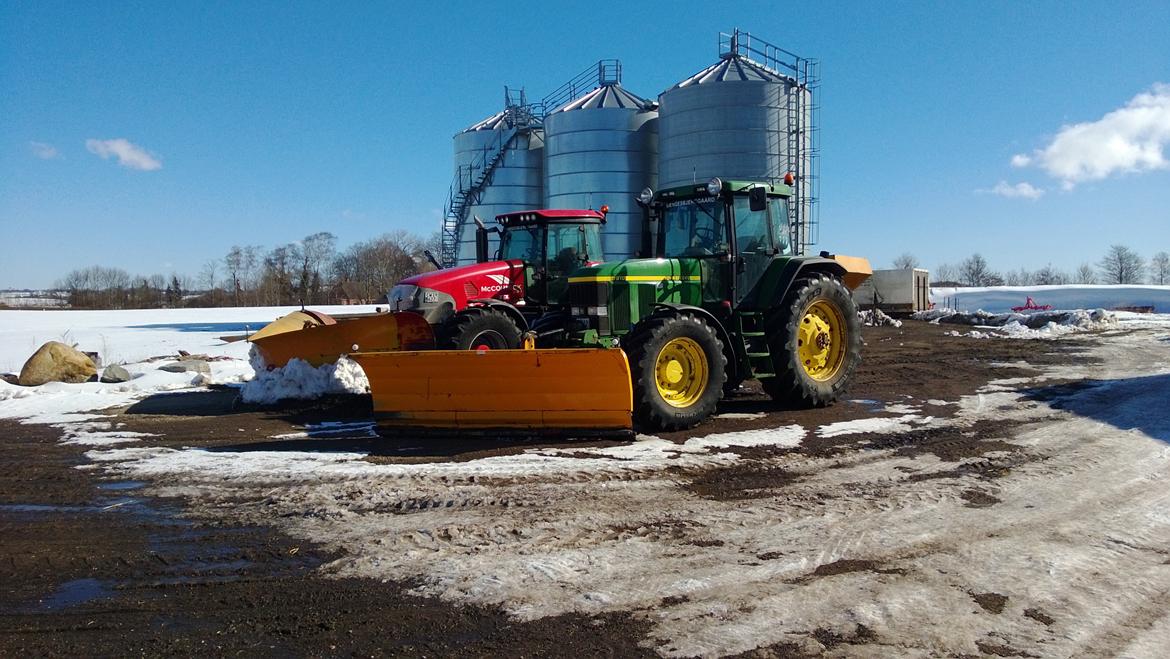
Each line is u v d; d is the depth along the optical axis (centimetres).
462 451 707
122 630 368
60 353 1332
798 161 2130
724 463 644
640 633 349
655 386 762
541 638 347
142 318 3838
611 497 554
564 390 728
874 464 634
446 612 376
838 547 446
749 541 459
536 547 456
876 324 2180
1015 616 357
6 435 877
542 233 1155
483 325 1002
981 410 845
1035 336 1678
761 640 339
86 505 580
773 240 921
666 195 939
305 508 548
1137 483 557
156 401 1090
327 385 1051
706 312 807
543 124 2552
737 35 2231
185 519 536
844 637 340
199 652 344
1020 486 558
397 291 1120
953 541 452
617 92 2464
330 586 412
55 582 429
